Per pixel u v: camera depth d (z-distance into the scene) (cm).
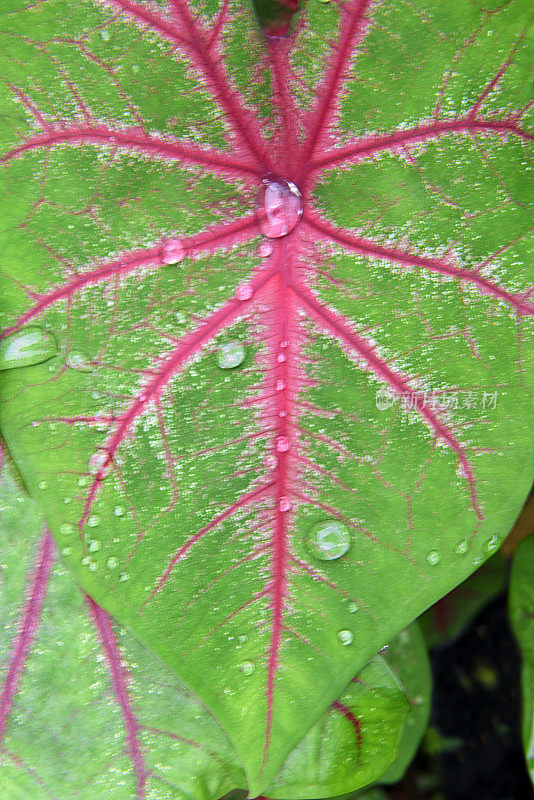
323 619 43
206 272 43
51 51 42
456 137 43
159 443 43
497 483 43
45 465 42
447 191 43
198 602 42
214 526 43
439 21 42
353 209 43
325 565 43
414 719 53
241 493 43
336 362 43
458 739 60
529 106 42
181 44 42
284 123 43
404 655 53
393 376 43
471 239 43
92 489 42
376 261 43
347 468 43
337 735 46
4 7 41
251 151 43
